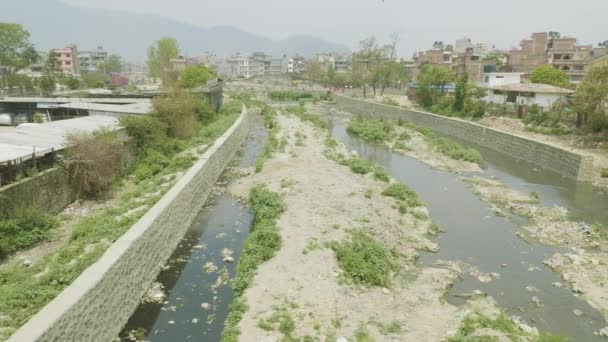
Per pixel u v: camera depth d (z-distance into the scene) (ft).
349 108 305.94
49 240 59.26
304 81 507.30
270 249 60.44
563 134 145.79
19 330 33.65
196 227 77.10
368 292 52.34
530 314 51.88
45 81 200.34
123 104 140.77
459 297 54.95
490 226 80.18
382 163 132.26
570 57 300.40
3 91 176.76
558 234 75.41
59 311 36.58
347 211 77.05
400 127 192.65
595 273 60.85
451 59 392.27
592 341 47.14
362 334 43.14
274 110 244.01
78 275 46.62
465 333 43.83
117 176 88.43
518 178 117.19
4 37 215.31
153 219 58.85
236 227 77.05
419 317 47.78
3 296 42.45
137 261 52.54
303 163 113.09
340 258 58.23
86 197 78.54
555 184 110.73
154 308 51.85
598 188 106.73
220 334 46.80
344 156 129.59
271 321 44.68
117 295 46.65
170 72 222.69
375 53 346.54
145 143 104.63
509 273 62.08
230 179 108.68
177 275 59.93
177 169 97.96
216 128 144.77
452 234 76.18
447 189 104.27
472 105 203.51
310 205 78.95
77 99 146.51
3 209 57.98
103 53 507.71
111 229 59.77
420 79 258.37
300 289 50.98
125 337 46.52
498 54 419.74
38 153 68.08
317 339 42.24
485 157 144.46
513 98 203.10
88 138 79.20
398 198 89.61
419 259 65.87
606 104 145.69
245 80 580.30
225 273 59.62
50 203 68.80
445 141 153.89
